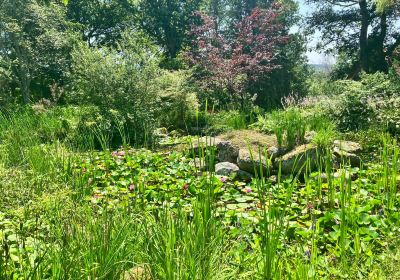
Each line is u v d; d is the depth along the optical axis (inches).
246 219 162.9
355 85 437.1
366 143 324.8
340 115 409.7
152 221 120.5
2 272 94.8
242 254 126.3
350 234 154.3
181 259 103.0
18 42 809.5
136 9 1391.5
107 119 403.9
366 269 127.9
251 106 695.7
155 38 1402.6
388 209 174.6
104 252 104.9
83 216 132.7
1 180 199.2
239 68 732.7
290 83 1202.0
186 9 1413.6
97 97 429.1
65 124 394.3
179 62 1106.7
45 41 860.0
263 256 112.6
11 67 840.9
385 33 1130.7
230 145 301.7
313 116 381.1
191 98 503.5
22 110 574.2
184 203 186.9
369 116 390.9
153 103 455.5
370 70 1112.2
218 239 121.0
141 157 275.6
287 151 279.9
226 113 559.2
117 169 254.5
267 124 365.4
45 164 224.8
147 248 113.3
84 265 104.5
